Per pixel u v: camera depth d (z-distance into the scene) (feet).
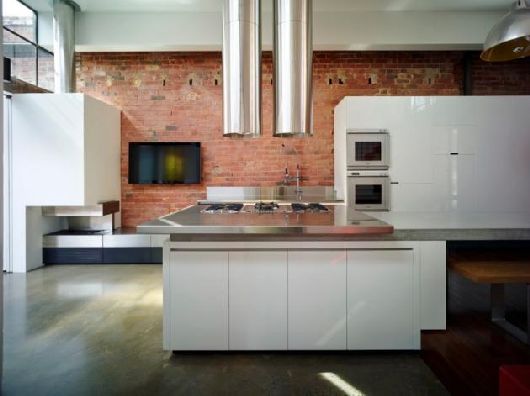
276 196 18.74
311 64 10.64
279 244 8.28
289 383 7.42
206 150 19.07
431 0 15.88
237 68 10.30
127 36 17.06
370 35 16.92
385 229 7.26
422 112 16.10
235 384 7.39
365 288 8.32
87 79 18.97
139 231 7.28
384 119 16.05
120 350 8.85
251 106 10.48
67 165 16.06
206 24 17.06
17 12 16.81
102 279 14.88
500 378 4.81
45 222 17.43
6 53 16.48
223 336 8.35
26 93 16.02
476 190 16.24
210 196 18.99
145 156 18.93
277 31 10.54
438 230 8.26
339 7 16.49
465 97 16.15
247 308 8.32
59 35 15.92
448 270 9.66
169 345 8.37
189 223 7.68
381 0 15.85
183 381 7.51
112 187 18.39
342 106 16.70
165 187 19.20
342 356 8.52
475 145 16.20
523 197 16.29
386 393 7.07
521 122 16.22
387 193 16.06
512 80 18.86
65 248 17.33
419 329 8.36
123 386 7.34
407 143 16.11
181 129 19.06
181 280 8.33
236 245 8.29
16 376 7.70
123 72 18.97
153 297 12.66
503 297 9.04
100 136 17.28
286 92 10.47
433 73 18.84
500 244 9.70
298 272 8.30
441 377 7.44
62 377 7.66
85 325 10.34
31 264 16.39
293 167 18.94
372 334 8.34
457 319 9.19
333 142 18.86
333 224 7.49
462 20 16.93
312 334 8.35
